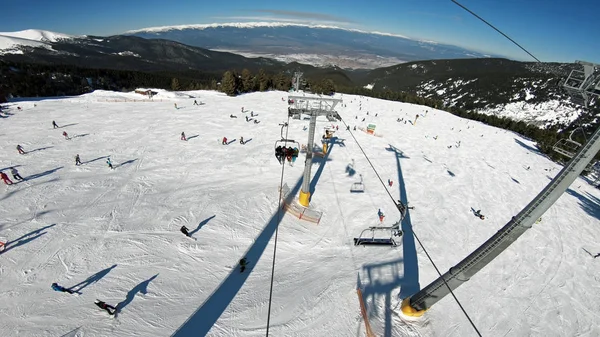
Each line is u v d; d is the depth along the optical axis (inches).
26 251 650.2
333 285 663.1
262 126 1731.1
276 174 1176.2
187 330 521.7
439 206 1112.2
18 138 1249.4
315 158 1365.7
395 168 1390.3
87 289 577.3
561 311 708.7
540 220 1139.3
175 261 677.3
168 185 1010.7
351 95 3385.8
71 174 1004.6
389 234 888.3
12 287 562.3
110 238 719.7
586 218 1240.2
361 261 761.6
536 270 847.7
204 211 877.8
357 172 1283.2
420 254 818.8
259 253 748.0
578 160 315.0
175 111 1904.5
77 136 1334.9
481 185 1373.0
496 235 409.1
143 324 521.7
